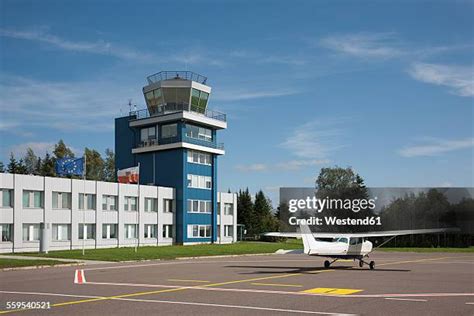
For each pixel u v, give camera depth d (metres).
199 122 74.94
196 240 75.12
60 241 56.84
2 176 51.06
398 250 66.19
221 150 79.25
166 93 74.94
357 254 34.19
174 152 73.88
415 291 20.67
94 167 128.50
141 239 67.62
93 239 60.91
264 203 122.50
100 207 61.84
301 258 47.59
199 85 75.81
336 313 15.11
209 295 19.34
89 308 16.06
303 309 15.85
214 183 78.69
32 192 54.22
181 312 15.29
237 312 15.29
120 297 18.72
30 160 123.94
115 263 39.16
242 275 28.39
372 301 17.66
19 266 33.34
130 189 66.25
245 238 108.62
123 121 79.00
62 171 57.62
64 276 27.50
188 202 74.00
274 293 19.92
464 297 18.81
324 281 24.89
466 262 41.84
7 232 51.59
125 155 78.44
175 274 28.95
